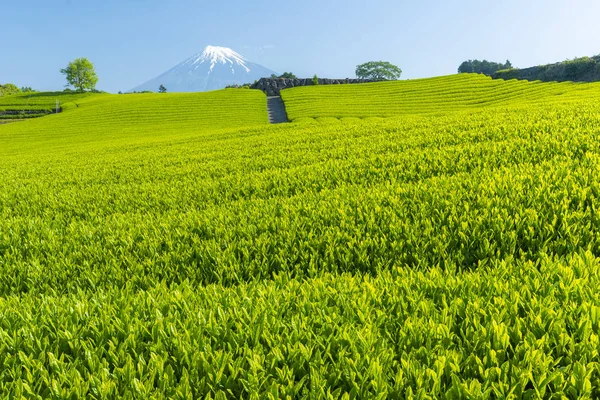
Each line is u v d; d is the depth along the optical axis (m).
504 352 2.30
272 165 11.70
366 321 2.73
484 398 1.98
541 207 4.66
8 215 8.28
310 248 4.39
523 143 8.86
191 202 7.87
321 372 2.27
